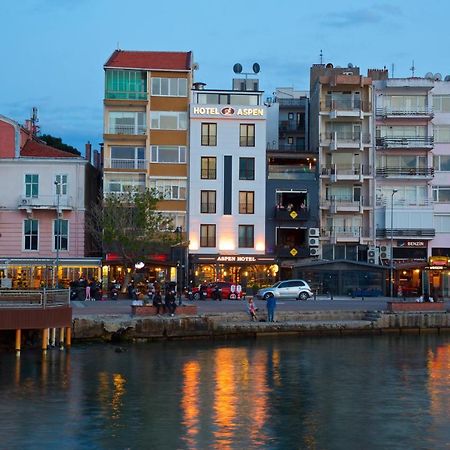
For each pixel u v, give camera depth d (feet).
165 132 303.07
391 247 304.30
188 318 189.78
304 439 100.12
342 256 315.78
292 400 122.31
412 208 315.58
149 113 302.45
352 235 314.96
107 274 280.51
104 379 136.26
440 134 322.34
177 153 303.68
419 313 211.00
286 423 107.86
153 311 191.72
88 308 206.80
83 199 288.10
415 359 163.63
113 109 302.04
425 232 313.73
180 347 176.96
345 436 101.71
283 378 140.56
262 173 307.17
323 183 318.65
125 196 280.31
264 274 302.45
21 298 162.50
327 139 320.50
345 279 291.17
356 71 356.38
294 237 314.35
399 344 187.21
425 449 96.32
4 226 285.23
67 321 168.76
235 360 159.53
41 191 286.66
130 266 275.80
